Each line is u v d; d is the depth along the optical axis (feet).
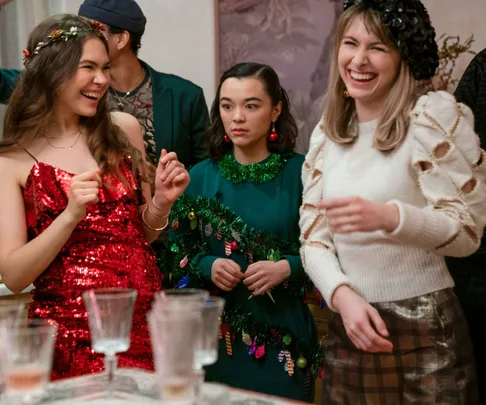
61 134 7.36
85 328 6.81
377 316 5.89
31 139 7.25
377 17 6.13
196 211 8.38
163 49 12.12
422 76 6.22
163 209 7.43
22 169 7.13
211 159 8.67
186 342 4.24
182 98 10.23
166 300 4.70
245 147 8.41
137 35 10.04
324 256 6.47
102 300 4.83
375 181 6.12
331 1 10.56
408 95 6.18
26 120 7.18
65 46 7.04
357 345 5.96
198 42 11.82
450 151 5.85
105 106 7.50
